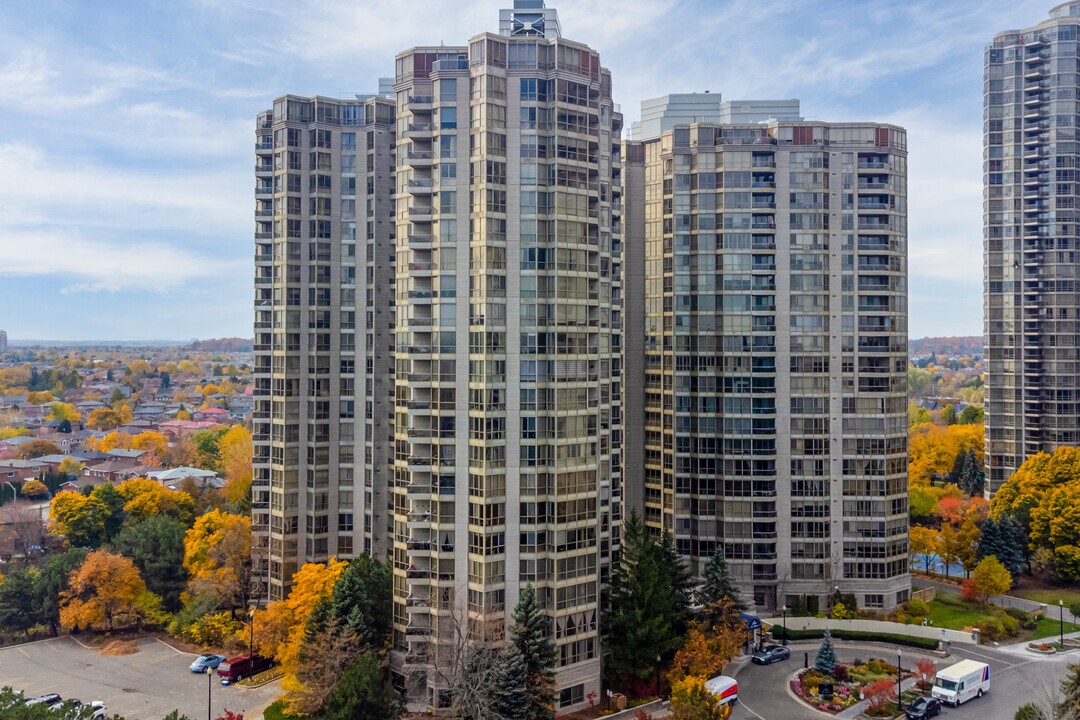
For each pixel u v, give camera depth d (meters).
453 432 84.19
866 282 114.56
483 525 82.12
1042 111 164.25
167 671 98.56
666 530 120.44
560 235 84.50
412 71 87.56
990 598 118.69
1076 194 162.62
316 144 111.56
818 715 82.44
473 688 73.12
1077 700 70.94
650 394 123.81
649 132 137.00
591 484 86.06
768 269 114.50
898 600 113.06
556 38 88.25
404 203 89.50
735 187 115.19
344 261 112.62
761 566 112.75
